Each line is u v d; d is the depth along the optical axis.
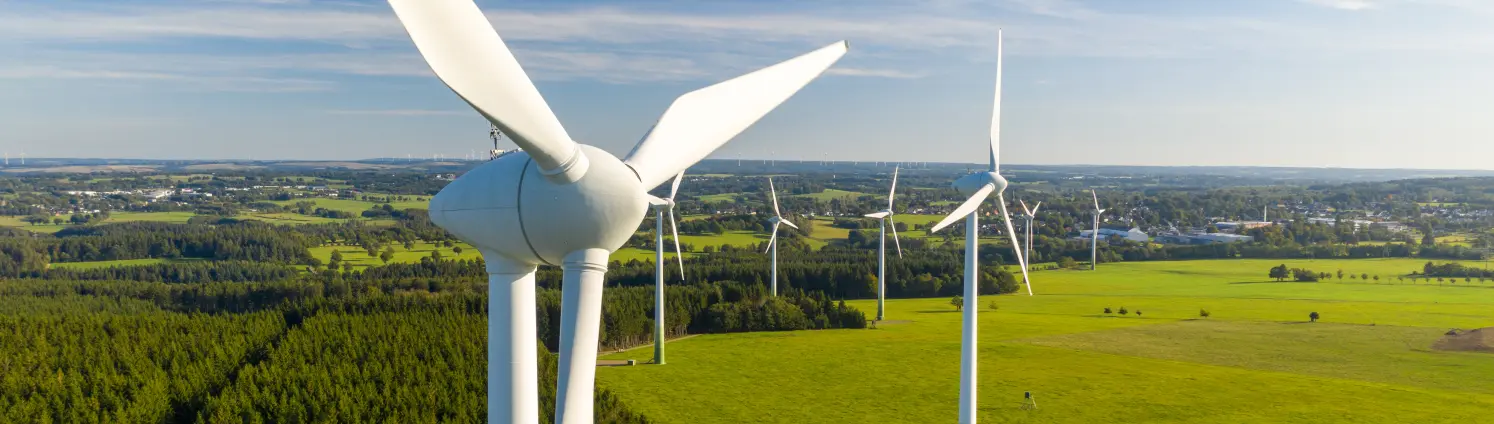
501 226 19.39
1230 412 77.69
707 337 112.69
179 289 132.25
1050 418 76.12
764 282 141.00
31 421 51.88
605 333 104.50
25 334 69.69
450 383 60.12
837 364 97.12
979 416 76.81
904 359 100.12
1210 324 124.25
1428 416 76.12
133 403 54.69
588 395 20.53
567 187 19.02
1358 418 75.56
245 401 54.16
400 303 96.56
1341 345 108.81
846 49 25.25
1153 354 104.44
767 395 83.00
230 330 76.12
